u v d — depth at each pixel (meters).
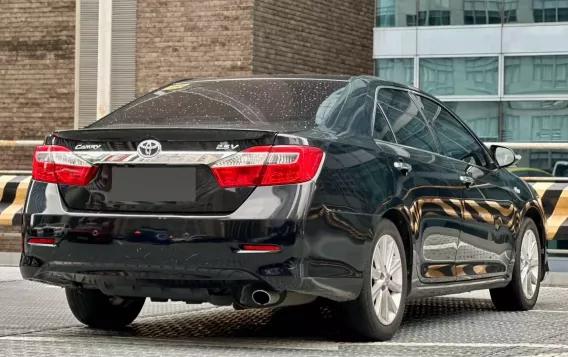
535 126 26.42
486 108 26.75
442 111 8.22
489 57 26.72
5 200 13.86
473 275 8.05
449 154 7.96
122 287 6.40
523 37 26.47
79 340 6.67
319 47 27.44
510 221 8.70
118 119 6.98
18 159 26.77
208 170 6.21
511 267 8.75
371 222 6.59
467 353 6.25
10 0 26.86
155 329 7.36
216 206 6.18
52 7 26.61
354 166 6.55
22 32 26.80
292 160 6.16
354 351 6.30
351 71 28.62
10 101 26.92
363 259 6.53
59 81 26.61
